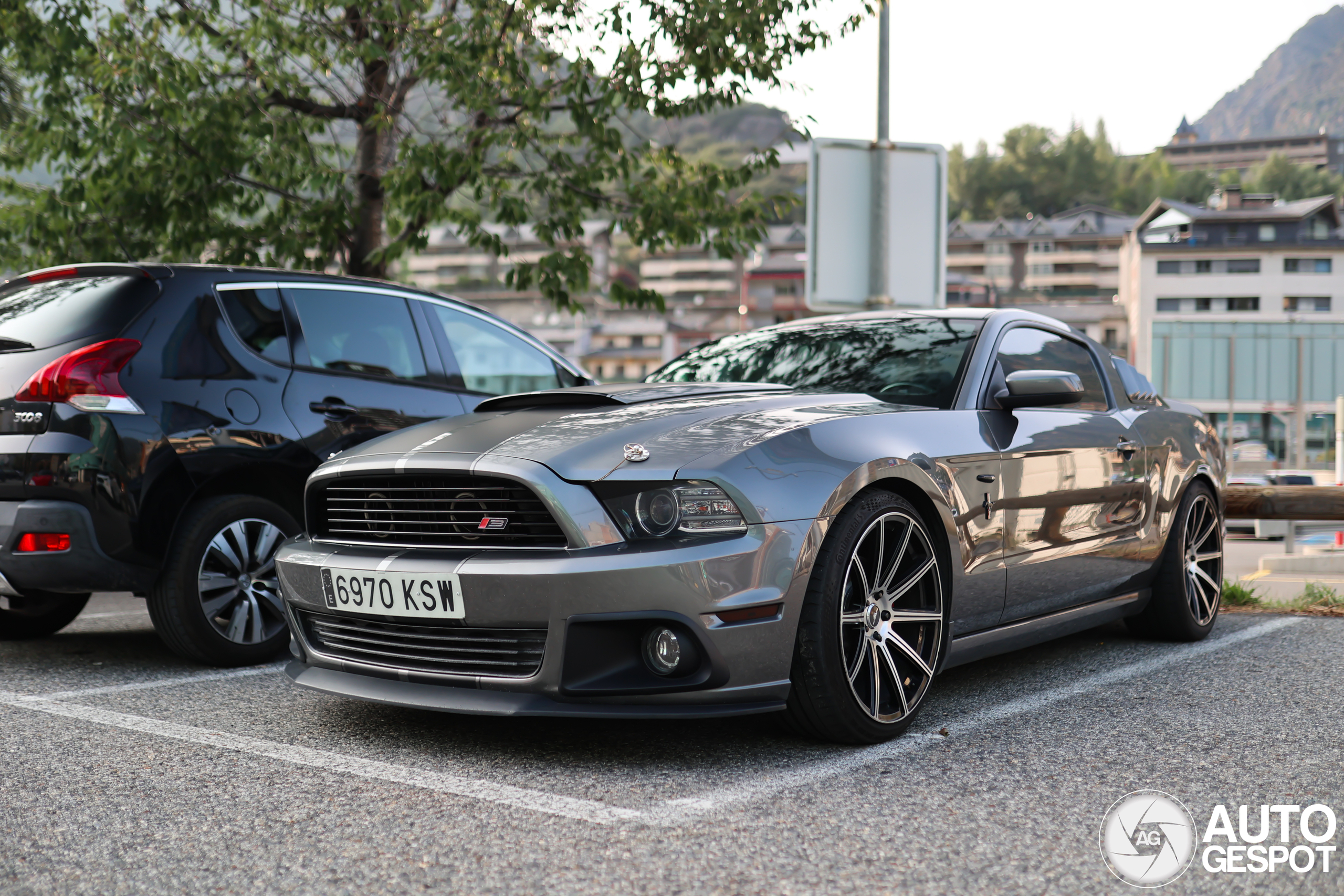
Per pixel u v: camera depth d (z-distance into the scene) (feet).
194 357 12.51
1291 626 15.69
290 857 6.56
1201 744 9.08
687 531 8.21
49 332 12.09
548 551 8.35
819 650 8.58
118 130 22.76
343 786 7.96
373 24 23.62
